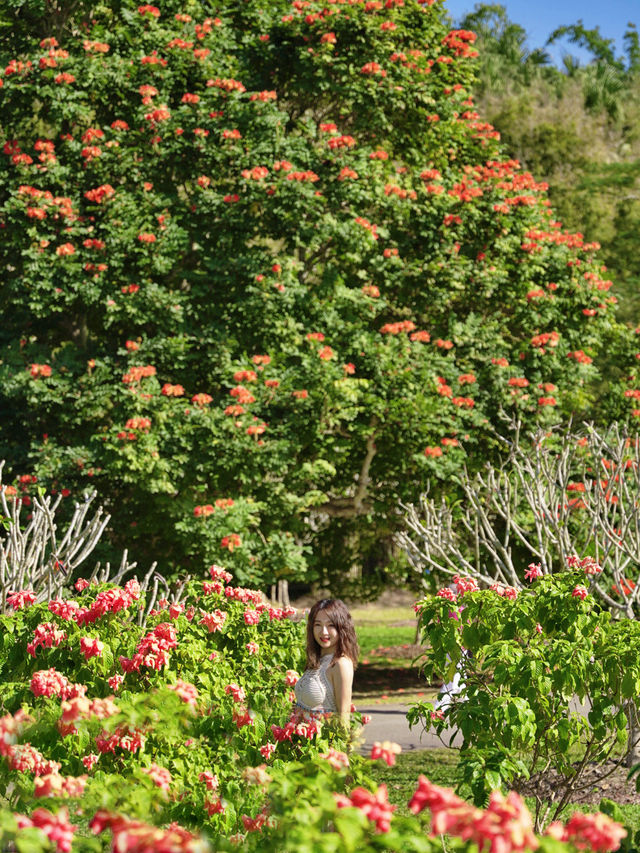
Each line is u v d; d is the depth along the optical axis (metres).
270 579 13.70
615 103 38.09
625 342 17.53
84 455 13.05
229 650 6.88
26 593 6.30
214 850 3.12
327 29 15.05
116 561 13.14
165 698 4.00
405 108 15.59
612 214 26.61
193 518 12.85
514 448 11.12
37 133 15.53
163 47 14.73
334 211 14.66
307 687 5.71
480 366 15.41
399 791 8.83
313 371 13.52
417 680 18.41
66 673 5.45
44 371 13.23
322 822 2.87
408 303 15.62
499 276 15.41
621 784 8.16
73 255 13.48
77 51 14.70
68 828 2.62
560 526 9.03
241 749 5.02
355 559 17.67
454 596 5.87
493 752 4.38
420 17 15.94
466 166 16.42
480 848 2.33
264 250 14.52
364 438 14.95
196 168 14.62
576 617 5.50
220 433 13.05
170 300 13.55
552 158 28.30
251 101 14.40
